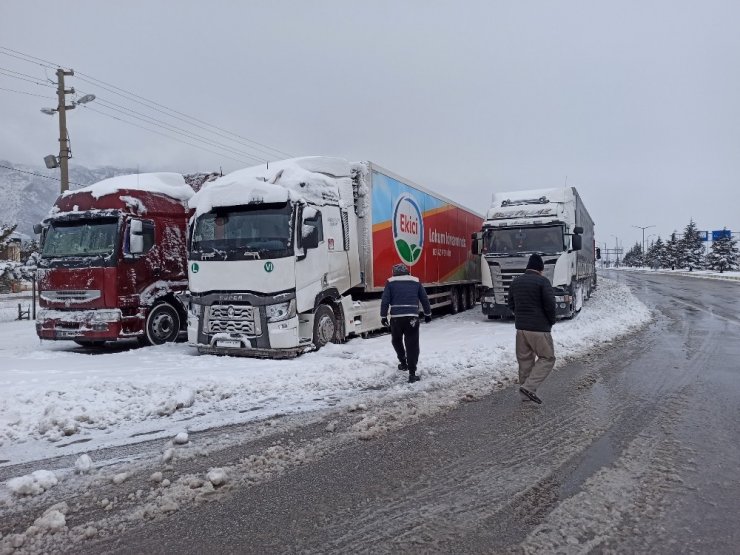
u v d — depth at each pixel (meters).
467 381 7.33
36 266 10.56
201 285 9.19
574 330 11.98
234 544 3.12
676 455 4.48
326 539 3.17
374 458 4.46
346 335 10.63
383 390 6.78
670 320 15.27
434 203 15.40
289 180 9.40
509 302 6.62
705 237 80.56
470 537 3.17
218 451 4.67
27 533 3.24
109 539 3.20
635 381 7.34
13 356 9.66
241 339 8.80
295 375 7.39
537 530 3.24
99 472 4.22
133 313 10.35
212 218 9.24
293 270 8.81
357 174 11.27
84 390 6.25
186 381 6.79
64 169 20.70
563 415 5.69
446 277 16.52
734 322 14.71
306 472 4.18
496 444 4.78
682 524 3.30
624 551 2.99
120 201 10.29
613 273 75.88
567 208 14.62
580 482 3.94
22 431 5.19
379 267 11.66
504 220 14.51
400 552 3.02
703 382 7.26
